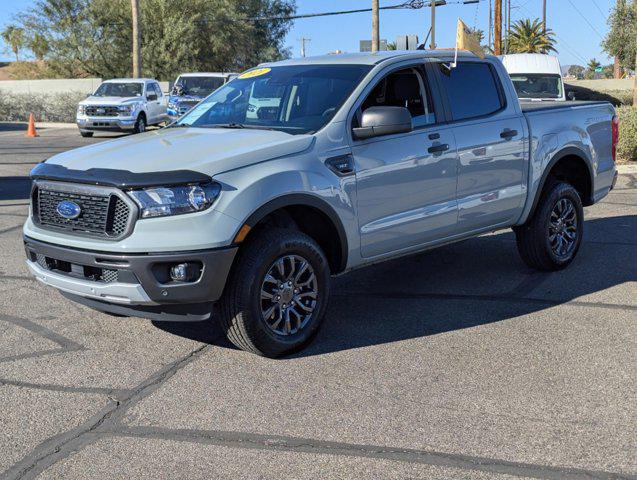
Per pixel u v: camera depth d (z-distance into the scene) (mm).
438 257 7754
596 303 6051
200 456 3580
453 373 4602
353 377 4551
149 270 4387
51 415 4031
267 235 4723
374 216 5352
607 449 3625
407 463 3498
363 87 5453
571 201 7027
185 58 41969
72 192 4645
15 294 6336
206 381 4496
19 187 12727
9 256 7684
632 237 8461
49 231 4832
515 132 6402
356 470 3436
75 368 4707
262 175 4668
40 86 37375
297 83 5703
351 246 5227
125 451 3637
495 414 4020
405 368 4688
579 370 4637
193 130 5516
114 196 4469
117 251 4410
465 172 5980
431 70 5984
